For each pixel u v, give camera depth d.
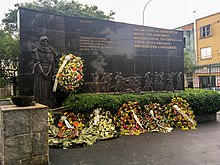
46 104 5.61
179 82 8.02
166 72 7.83
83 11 14.98
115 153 3.93
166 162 3.46
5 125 3.05
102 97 5.67
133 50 7.27
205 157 3.67
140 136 5.14
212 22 22.62
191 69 20.66
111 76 6.78
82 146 4.35
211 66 16.84
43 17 5.83
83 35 6.48
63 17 6.20
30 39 5.58
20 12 5.48
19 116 3.16
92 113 5.50
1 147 3.25
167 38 7.94
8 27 13.52
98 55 6.65
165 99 6.49
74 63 5.62
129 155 3.82
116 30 7.02
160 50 7.77
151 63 7.56
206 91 7.39
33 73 5.47
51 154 3.90
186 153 3.89
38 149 3.31
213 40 22.56
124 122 5.62
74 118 5.41
